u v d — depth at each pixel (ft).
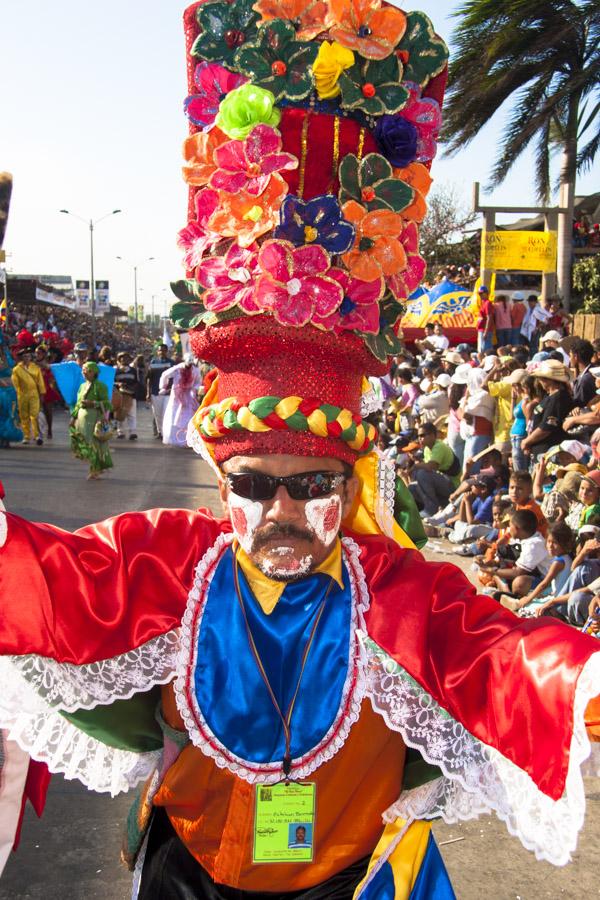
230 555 5.95
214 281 5.40
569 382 25.94
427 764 6.01
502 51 44.96
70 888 10.08
